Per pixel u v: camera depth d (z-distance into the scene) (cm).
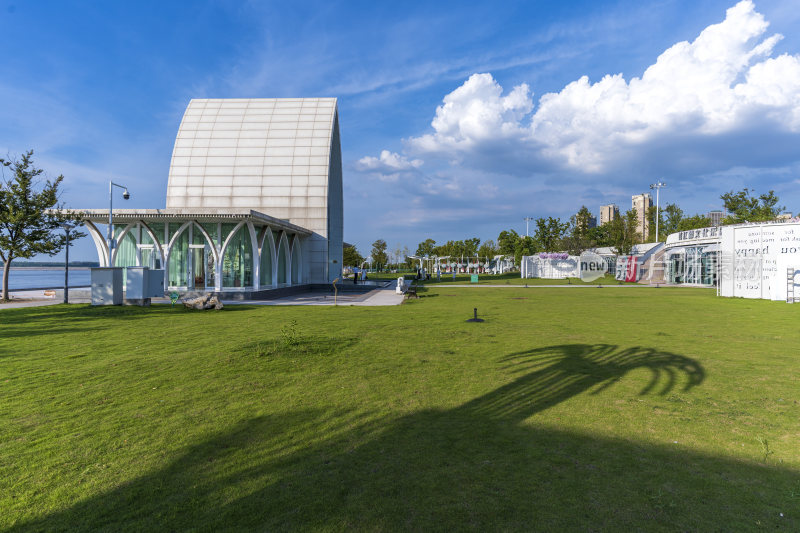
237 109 4378
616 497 347
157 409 561
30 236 2166
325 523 313
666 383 684
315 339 1093
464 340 1083
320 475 384
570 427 499
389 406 573
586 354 909
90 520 319
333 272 4478
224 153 4103
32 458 419
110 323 1402
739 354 907
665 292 3162
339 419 525
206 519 319
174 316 1602
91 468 398
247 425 504
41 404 579
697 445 449
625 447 444
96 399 601
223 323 1409
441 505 336
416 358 872
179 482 372
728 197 5466
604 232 7175
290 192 4000
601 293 3033
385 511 328
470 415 540
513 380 704
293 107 4397
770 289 2444
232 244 2678
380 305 2105
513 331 1237
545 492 355
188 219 2516
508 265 8806
